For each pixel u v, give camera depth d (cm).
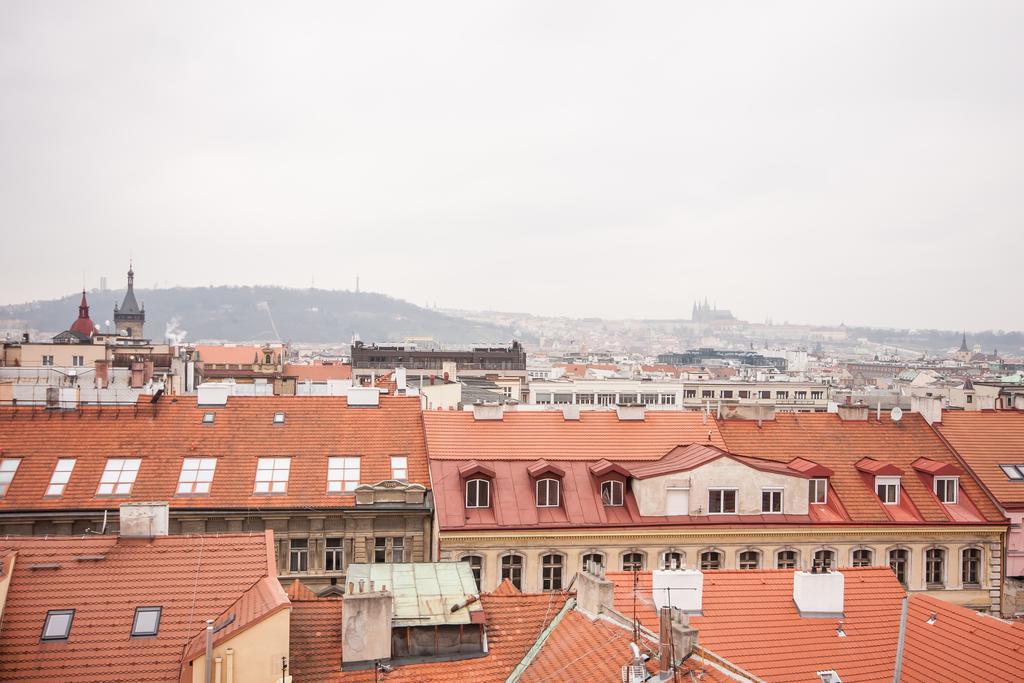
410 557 6125
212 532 5906
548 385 16200
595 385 16412
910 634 3831
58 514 5694
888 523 6450
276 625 3366
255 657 3334
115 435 6319
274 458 6347
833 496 6644
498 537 5928
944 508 6688
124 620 3509
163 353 17062
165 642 3447
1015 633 3478
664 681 2962
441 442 6606
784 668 3619
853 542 6431
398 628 3656
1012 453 7206
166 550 3819
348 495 6119
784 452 7069
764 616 3894
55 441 6194
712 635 3719
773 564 6322
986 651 3481
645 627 3553
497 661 3644
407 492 6119
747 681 2964
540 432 6875
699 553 6216
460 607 3775
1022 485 6894
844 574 4256
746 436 7200
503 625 3841
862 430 7369
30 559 3681
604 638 3472
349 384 10362
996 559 6619
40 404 6775
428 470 6400
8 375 10731
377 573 4097
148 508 3884
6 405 6538
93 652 3381
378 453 6519
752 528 6259
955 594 6544
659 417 7212
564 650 3550
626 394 16500
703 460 6328
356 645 3553
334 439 6588
